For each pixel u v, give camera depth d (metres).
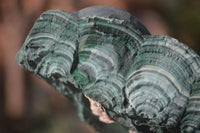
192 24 0.64
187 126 0.15
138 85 0.15
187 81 0.15
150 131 0.17
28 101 0.64
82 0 0.49
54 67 0.17
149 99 0.15
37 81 0.62
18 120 0.65
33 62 0.17
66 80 0.17
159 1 0.59
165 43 0.15
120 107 0.16
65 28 0.16
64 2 0.51
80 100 0.21
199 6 0.65
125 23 0.16
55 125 0.65
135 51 0.16
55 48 0.16
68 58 0.16
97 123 0.22
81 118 0.23
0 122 0.63
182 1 0.65
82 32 0.16
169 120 0.15
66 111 0.68
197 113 0.15
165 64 0.15
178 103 0.15
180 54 0.15
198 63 0.15
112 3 0.53
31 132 0.65
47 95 0.65
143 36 0.16
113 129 0.22
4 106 0.63
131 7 0.56
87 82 0.16
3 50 0.58
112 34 0.16
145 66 0.15
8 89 0.62
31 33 0.17
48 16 0.17
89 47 0.16
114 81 0.16
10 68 0.60
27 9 0.54
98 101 0.16
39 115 0.66
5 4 0.55
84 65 0.16
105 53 0.16
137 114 0.15
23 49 0.17
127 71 0.16
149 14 0.58
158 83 0.15
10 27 0.55
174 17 0.63
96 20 0.16
